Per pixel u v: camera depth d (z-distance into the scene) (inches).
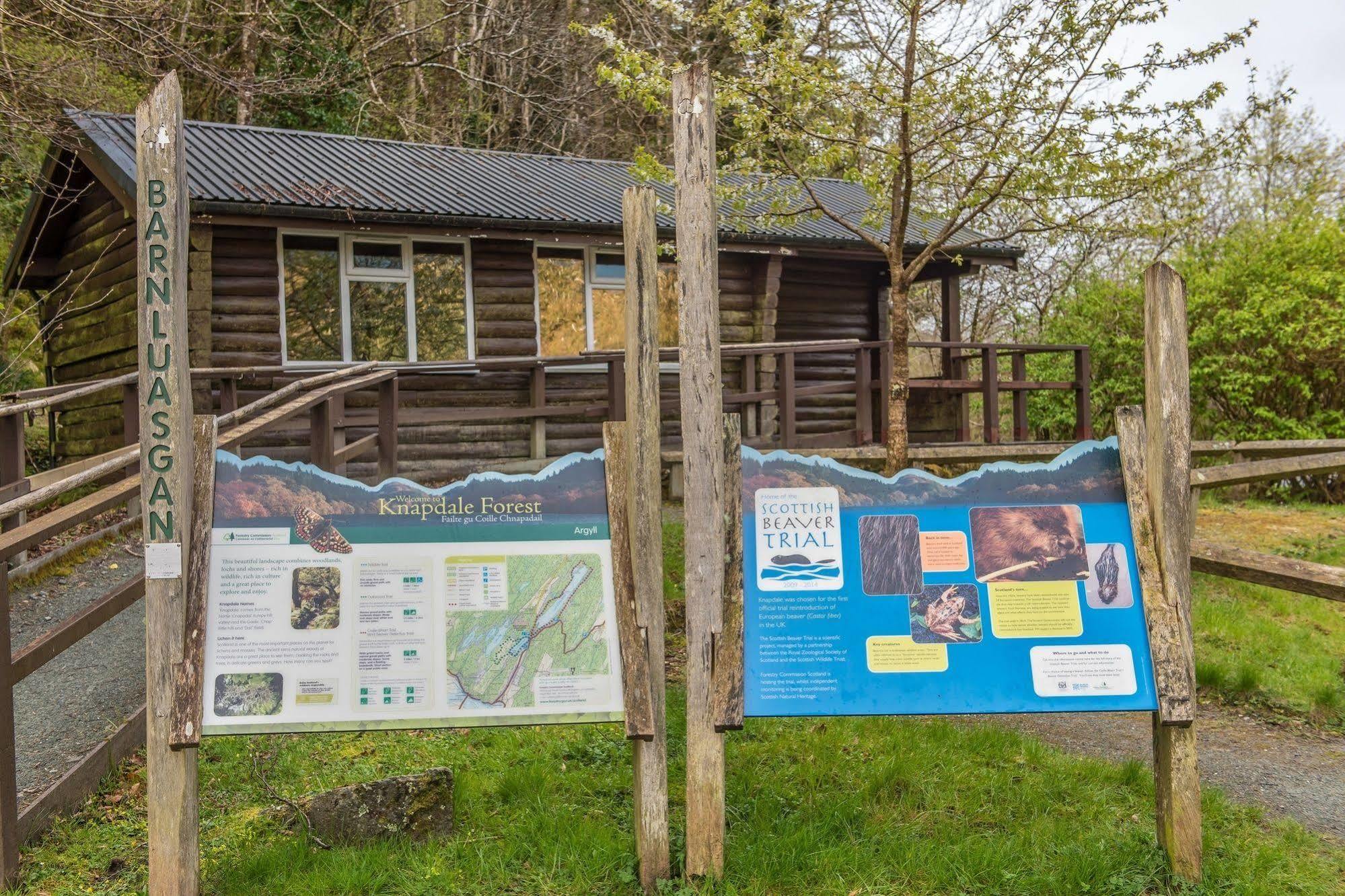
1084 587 163.9
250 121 745.0
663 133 936.3
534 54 929.5
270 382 437.1
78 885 155.3
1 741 154.2
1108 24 283.4
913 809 178.4
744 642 159.0
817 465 166.1
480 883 153.6
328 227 426.6
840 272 590.9
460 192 478.0
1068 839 167.0
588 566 159.2
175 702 143.5
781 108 314.2
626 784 185.8
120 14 387.9
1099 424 717.3
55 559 345.7
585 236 472.4
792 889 152.3
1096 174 299.3
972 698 159.0
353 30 762.8
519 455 493.4
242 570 151.3
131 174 398.6
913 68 305.1
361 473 460.8
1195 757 157.6
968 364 848.9
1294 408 614.2
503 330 483.5
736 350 464.1
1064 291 868.6
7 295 616.1
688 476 156.6
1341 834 177.6
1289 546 420.2
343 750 203.0
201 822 173.2
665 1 325.4
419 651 152.9
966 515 166.1
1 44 392.5
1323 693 253.1
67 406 533.0
